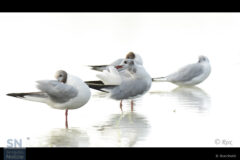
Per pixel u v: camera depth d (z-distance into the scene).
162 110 15.49
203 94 18.27
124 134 12.66
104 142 11.97
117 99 15.89
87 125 13.73
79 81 14.26
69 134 12.78
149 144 11.76
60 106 14.14
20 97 14.17
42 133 12.91
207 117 14.32
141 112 15.31
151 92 19.20
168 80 20.58
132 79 15.98
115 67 16.45
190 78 20.14
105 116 14.83
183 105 16.19
